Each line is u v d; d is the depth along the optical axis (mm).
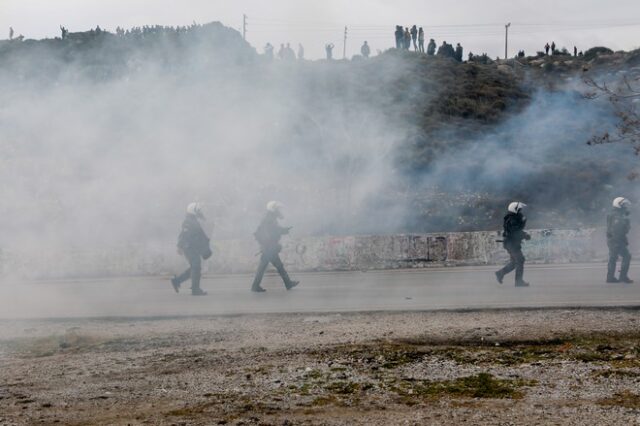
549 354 15492
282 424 11109
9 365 16047
